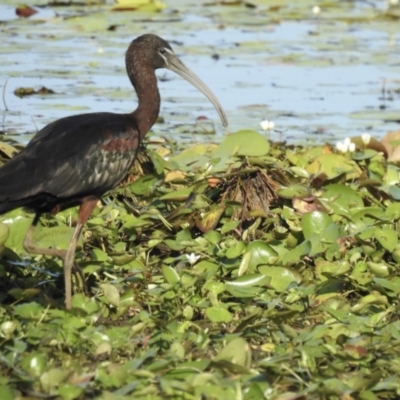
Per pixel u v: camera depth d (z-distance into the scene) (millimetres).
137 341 9734
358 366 9430
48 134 10844
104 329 9875
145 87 12078
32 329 9633
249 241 12234
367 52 24781
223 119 13375
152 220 12320
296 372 9195
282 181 12992
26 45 23969
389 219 12203
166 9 28953
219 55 23922
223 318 10156
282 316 10047
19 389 8641
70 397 8422
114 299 10297
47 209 10938
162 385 8453
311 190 12695
